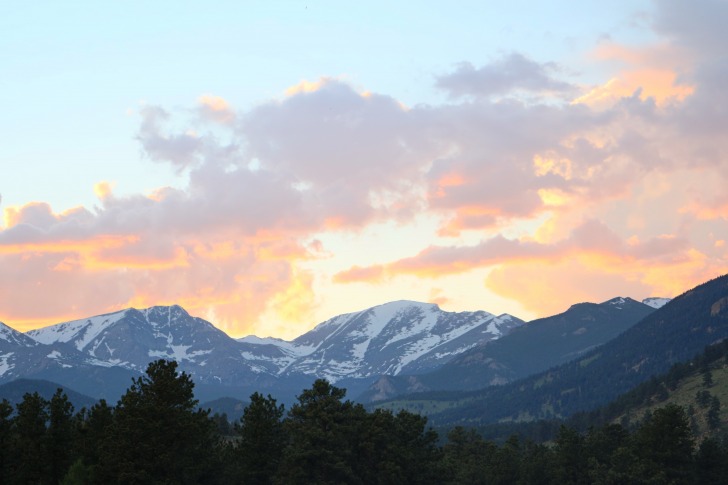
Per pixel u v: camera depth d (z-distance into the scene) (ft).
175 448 580.30
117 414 597.52
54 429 588.09
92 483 553.23
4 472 565.53
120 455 561.84
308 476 654.94
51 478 581.94
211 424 655.35
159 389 593.42
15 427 587.68
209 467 625.41
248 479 648.79
